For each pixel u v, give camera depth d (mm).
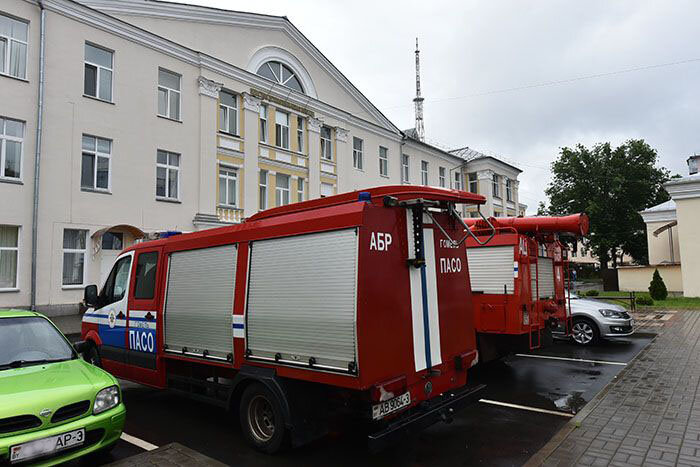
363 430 5559
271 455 4863
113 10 16844
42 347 5289
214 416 6297
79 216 15320
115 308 7254
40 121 14398
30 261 14172
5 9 14039
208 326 5648
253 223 5336
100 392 4531
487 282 8266
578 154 42562
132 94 17062
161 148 17891
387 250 4520
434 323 5004
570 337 11773
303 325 4582
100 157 16219
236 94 21109
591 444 4918
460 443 5191
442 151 36031
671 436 5102
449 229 5480
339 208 4523
